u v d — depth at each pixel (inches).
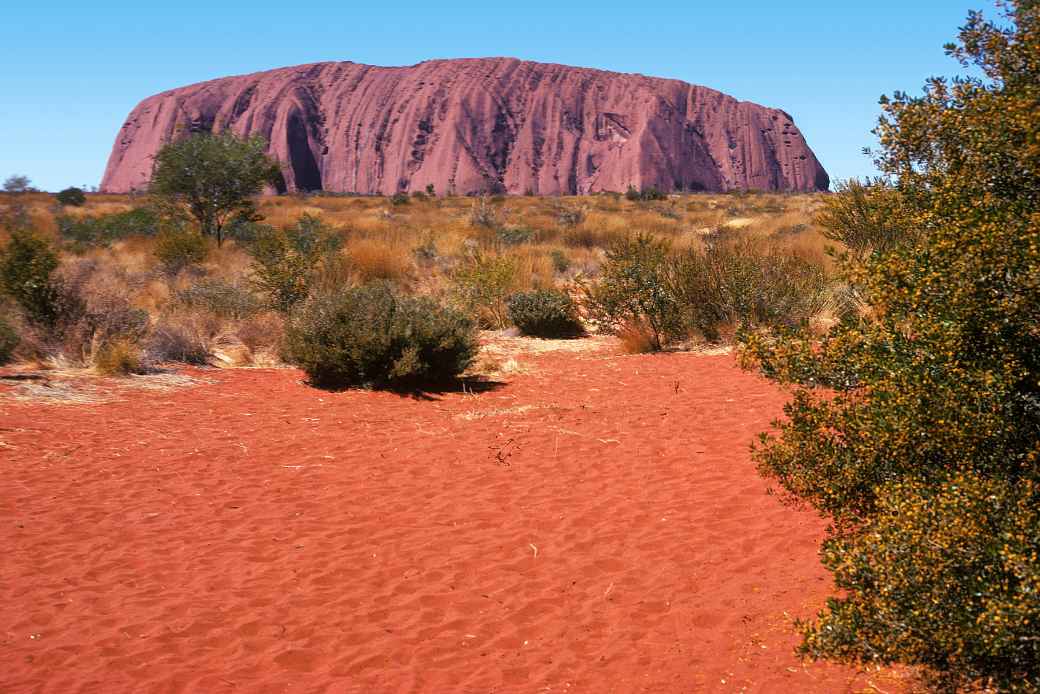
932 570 102.7
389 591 174.6
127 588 176.1
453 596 172.1
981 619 96.4
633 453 265.1
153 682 139.7
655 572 181.0
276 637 155.4
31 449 265.9
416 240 908.6
